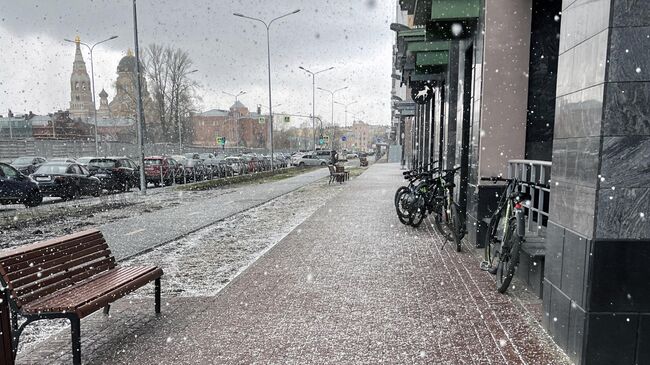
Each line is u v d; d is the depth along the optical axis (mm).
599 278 2834
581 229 2979
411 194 8688
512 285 4863
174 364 3213
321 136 69188
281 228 9203
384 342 3482
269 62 32875
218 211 12281
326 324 3869
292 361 3205
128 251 7281
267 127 87625
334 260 6109
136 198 16812
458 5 6973
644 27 2703
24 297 3230
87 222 10773
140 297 4781
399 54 13219
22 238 8930
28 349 3613
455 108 10305
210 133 86562
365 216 10258
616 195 2785
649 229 2787
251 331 3762
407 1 10461
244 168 32844
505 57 6441
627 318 2842
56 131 59125
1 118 59375
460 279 5121
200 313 4227
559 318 3312
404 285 4926
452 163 10453
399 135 53250
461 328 3715
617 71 2734
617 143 2762
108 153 45969
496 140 6570
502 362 3109
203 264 6297
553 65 6383
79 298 3402
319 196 15648
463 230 6652
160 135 57062
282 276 5387
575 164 3082
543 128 6484
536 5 6340
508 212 4820
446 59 11312
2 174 13609
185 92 56000
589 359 2895
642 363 2861
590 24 2936
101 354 3418
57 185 15688
